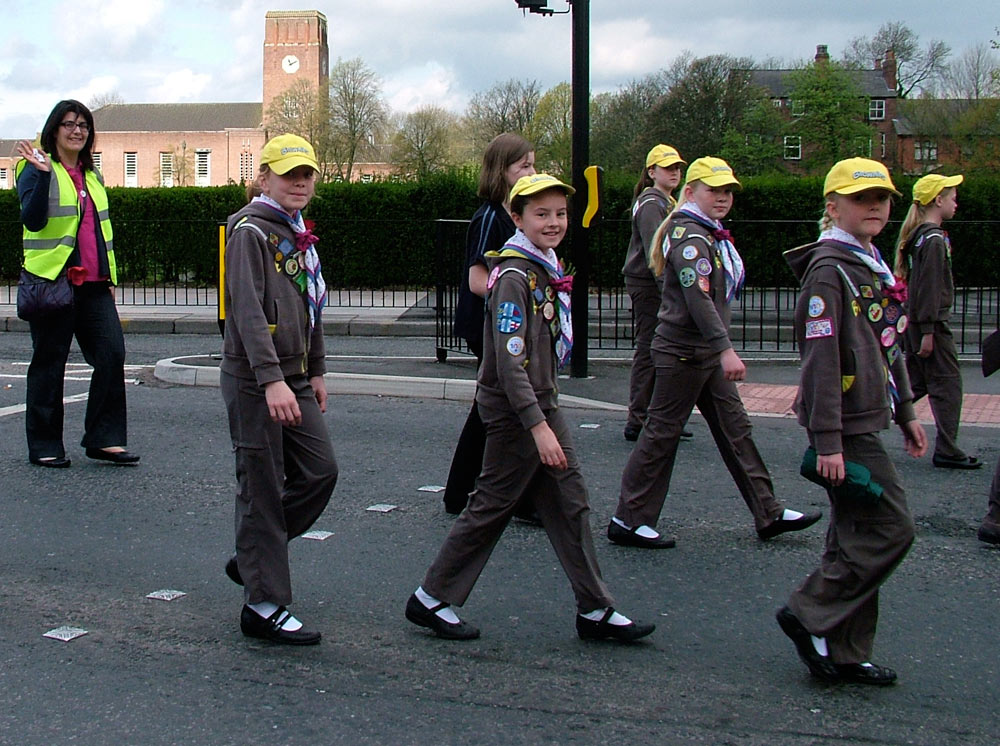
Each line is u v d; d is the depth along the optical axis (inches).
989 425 332.2
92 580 186.2
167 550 203.2
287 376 154.6
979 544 209.6
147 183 3604.8
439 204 808.9
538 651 155.4
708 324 193.2
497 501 156.0
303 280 154.8
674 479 260.1
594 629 158.1
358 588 182.7
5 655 152.9
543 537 211.9
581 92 393.4
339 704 137.3
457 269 433.4
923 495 246.5
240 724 131.4
